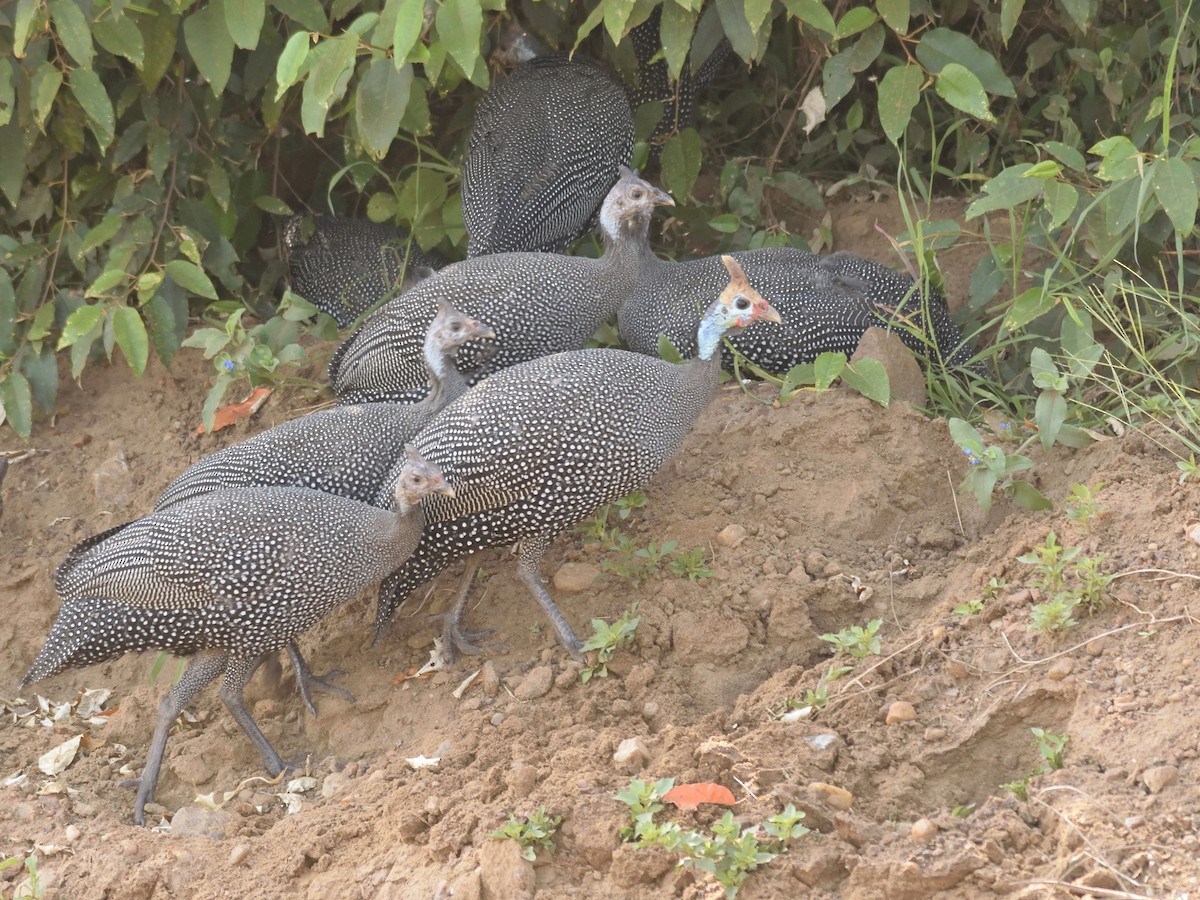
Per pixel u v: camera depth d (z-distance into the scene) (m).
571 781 7.29
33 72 11.06
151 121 11.87
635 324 10.97
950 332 11.12
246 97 12.07
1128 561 7.92
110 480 11.12
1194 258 11.02
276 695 9.38
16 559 10.66
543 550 9.05
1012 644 7.74
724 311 8.91
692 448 10.06
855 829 6.70
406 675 9.11
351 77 11.60
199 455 11.12
